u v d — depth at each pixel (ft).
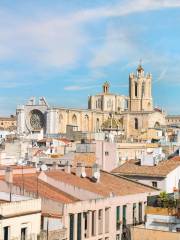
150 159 345.10
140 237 209.97
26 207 207.62
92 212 250.37
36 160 407.64
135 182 314.14
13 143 552.00
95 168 293.43
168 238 203.21
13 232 200.34
